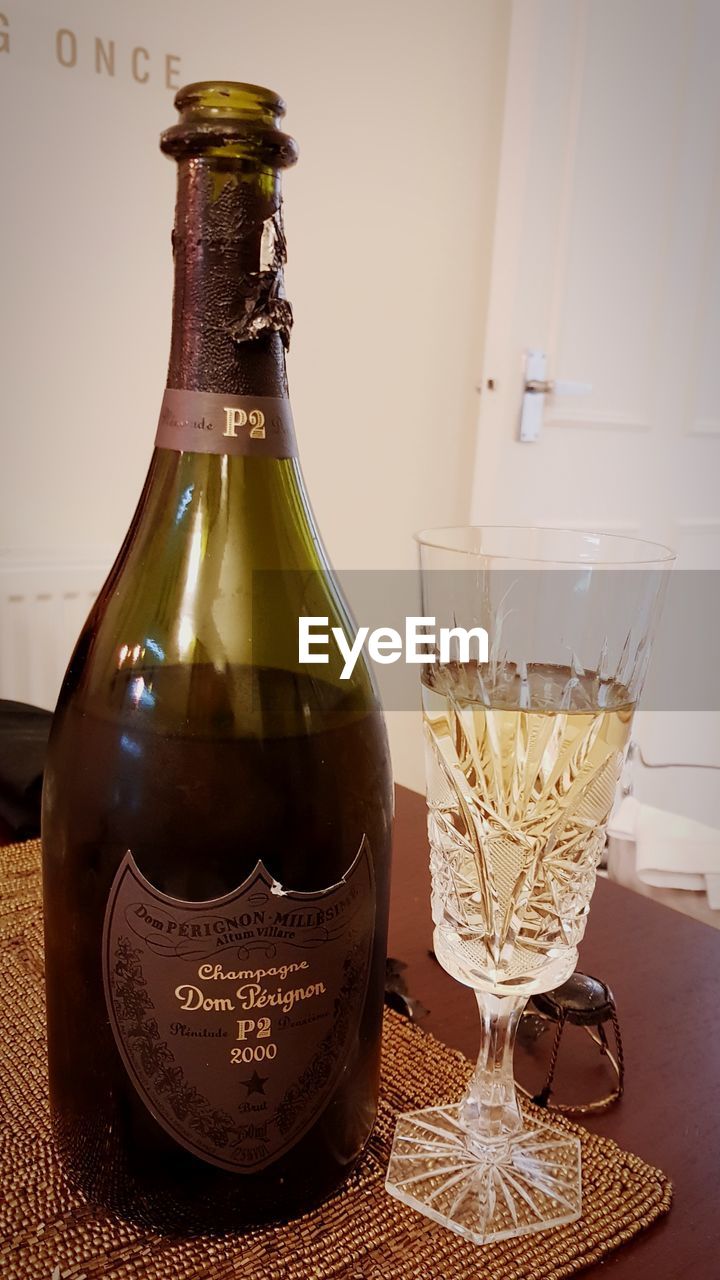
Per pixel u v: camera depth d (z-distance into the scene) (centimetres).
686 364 138
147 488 26
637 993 37
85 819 24
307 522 28
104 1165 24
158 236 105
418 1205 25
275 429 23
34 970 35
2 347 99
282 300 22
